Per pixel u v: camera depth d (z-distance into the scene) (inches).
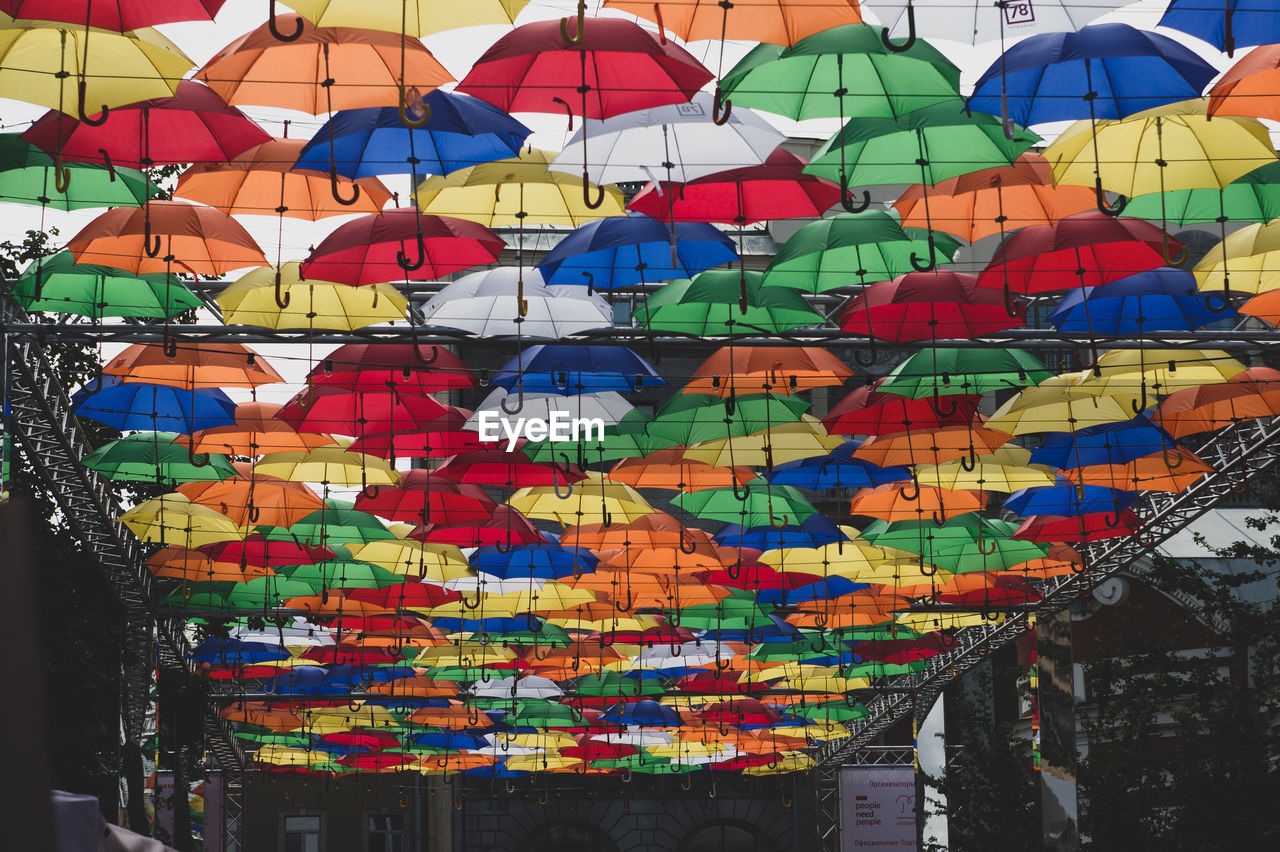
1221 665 979.3
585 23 304.3
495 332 494.0
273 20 275.9
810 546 689.0
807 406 575.5
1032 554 718.5
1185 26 281.4
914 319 454.6
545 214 391.9
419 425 542.6
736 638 876.6
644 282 436.8
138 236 409.7
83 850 182.5
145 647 774.5
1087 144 355.3
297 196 387.2
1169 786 938.1
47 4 279.7
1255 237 414.6
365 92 318.7
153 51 310.3
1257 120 348.2
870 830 1119.6
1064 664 832.9
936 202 392.2
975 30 278.1
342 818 1378.0
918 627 901.2
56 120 328.5
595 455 581.0
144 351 496.1
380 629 804.0
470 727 1053.2
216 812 1100.5
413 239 400.5
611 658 882.8
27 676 89.5
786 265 430.0
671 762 1258.6
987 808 1070.4
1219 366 514.0
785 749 1233.4
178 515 634.8
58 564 731.4
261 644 874.8
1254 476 665.6
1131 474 611.2
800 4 279.7
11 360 500.1
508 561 707.4
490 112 331.9
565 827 1391.5
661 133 350.3
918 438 561.9
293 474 586.6
